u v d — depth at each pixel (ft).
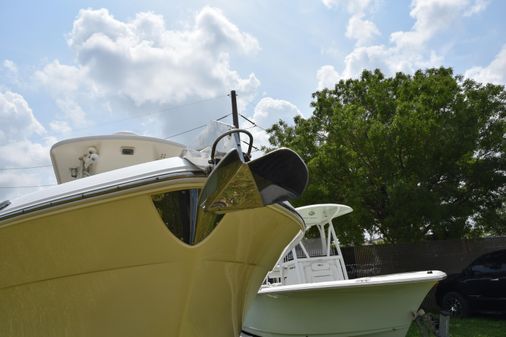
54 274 11.25
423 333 19.42
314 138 47.80
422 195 37.17
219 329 13.00
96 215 10.50
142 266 10.96
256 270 13.78
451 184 40.63
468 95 42.83
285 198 9.86
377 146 40.01
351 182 41.78
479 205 41.78
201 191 9.89
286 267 26.73
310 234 43.88
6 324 12.51
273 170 9.45
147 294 11.16
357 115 42.88
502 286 30.37
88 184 10.77
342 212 28.71
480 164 40.91
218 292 12.15
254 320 22.20
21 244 11.12
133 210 10.47
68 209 10.45
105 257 10.88
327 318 19.33
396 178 39.63
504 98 43.01
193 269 11.06
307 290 18.62
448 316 19.52
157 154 17.81
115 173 10.91
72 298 11.36
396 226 39.58
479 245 43.09
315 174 42.19
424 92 43.09
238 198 9.85
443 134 39.32
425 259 41.47
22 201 11.36
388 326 19.34
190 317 11.76
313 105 50.14
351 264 42.47
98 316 11.43
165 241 10.70
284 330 20.63
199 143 12.74
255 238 12.40
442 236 42.60
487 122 42.39
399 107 40.14
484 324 29.19
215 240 11.16
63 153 17.53
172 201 10.58
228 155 9.14
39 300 11.66
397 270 41.37
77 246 10.82
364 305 18.86
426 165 39.50
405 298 19.15
